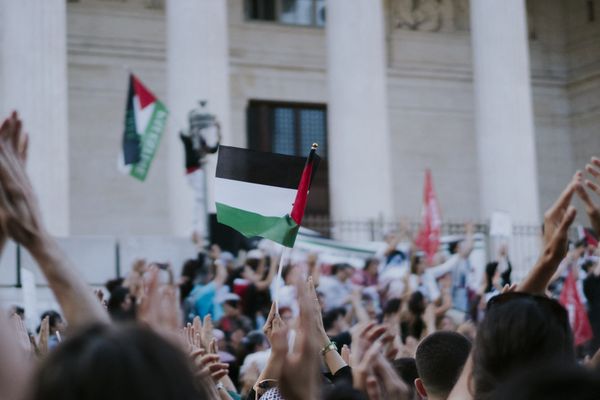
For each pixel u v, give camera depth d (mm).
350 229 38625
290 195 9156
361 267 28922
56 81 34719
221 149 9180
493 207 41844
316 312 8172
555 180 53062
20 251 26062
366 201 39250
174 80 37250
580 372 3811
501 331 5387
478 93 42812
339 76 40031
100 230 44500
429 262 29688
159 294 7062
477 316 21875
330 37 40500
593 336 19922
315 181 48906
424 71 51312
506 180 41781
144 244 29453
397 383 5969
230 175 9172
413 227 38719
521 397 3768
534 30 53531
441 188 51250
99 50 44938
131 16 45594
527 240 40656
